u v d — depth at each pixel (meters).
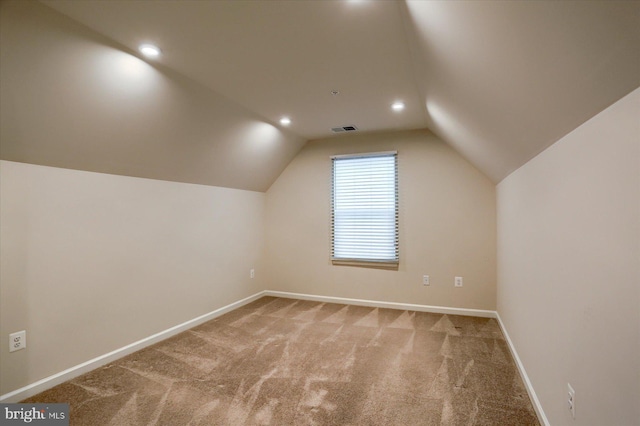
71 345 2.28
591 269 1.10
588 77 0.89
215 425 1.74
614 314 0.95
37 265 2.10
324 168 4.31
